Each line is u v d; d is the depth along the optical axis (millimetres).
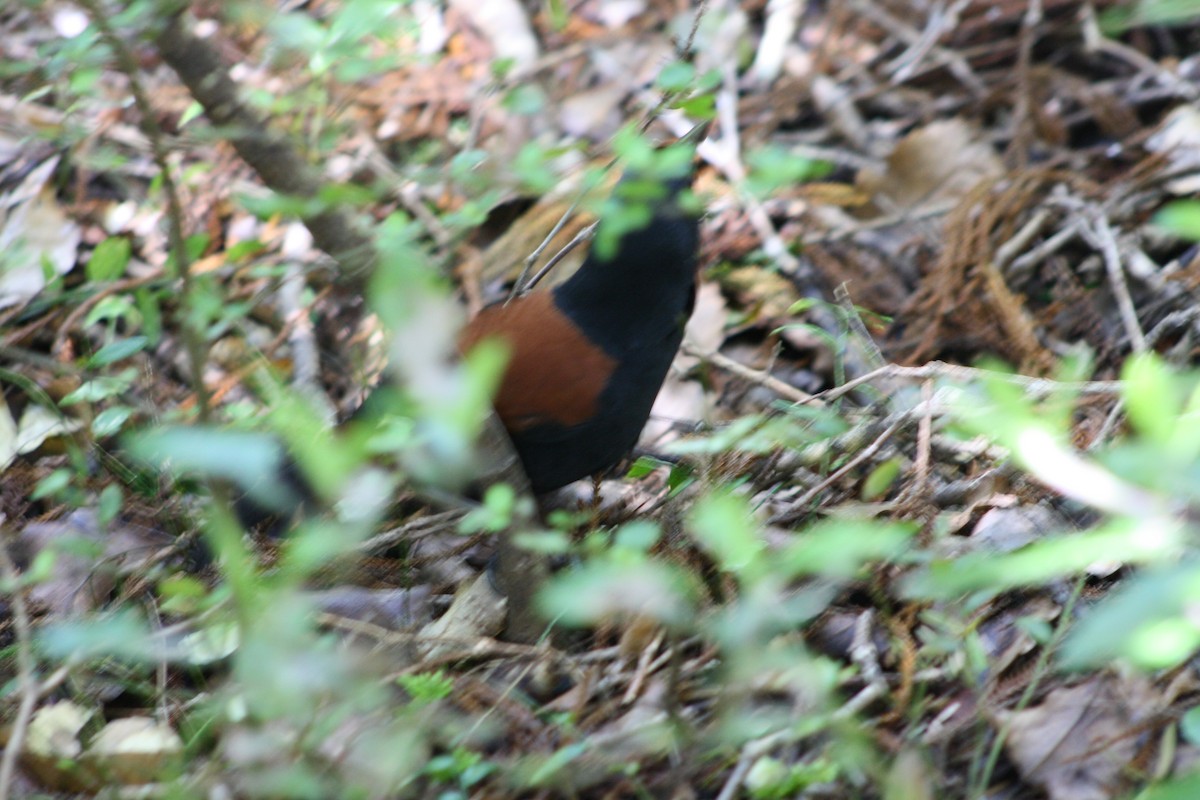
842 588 6340
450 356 5520
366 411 5930
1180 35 11062
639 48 11203
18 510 7855
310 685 4168
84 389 7230
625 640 5941
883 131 10945
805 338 9102
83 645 3936
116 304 7559
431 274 4344
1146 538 3031
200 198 9859
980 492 6801
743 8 11875
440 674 5277
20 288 9305
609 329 6336
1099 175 10078
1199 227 3281
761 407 8781
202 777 4887
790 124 11227
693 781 5336
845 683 5914
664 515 6453
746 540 3646
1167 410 3221
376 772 4555
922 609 6109
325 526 4691
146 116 4555
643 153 4609
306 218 4859
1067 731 5391
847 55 11508
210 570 6500
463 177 4918
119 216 9828
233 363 8945
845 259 9648
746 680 4547
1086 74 11109
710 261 9680
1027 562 3076
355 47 5246
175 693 6031
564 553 7168
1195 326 7703
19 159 9977
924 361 8820
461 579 7035
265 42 8773
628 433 6648
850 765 4832
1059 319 8984
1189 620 3389
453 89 10586
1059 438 5508
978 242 9062
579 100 10906
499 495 4758
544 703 6047
